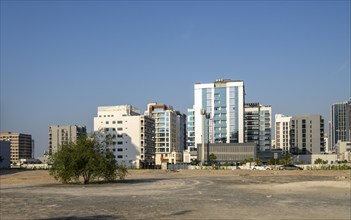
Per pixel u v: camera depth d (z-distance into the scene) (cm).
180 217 1977
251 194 3309
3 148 16638
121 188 4153
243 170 9469
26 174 8775
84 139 5359
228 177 6662
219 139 19975
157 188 4109
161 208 2347
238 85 19900
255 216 1998
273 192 3497
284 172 8119
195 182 5219
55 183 5347
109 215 2061
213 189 3934
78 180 5500
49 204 2623
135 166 17925
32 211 2262
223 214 2075
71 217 2008
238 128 19750
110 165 5353
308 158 17738
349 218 1928
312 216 1992
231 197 3047
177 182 5231
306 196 3083
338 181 4878
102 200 2859
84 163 5166
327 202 2636
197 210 2247
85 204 2595
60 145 5350
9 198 3103
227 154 18075
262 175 7238
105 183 5097
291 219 1897
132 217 1984
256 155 17900
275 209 2277
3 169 12812
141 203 2634
